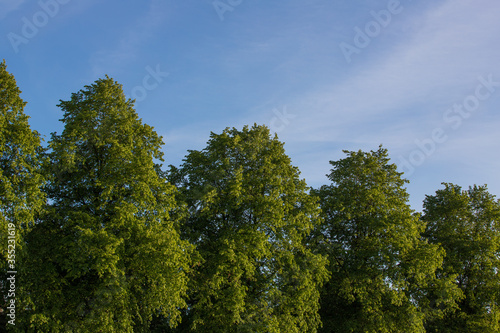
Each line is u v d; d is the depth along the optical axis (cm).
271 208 2878
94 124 2645
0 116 2302
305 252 3042
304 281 2839
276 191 3030
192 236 2883
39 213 2378
